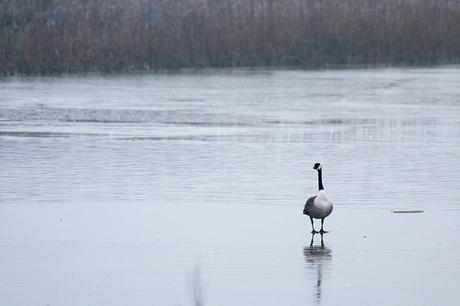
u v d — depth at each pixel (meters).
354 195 27.55
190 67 109.69
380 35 121.81
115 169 33.16
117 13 112.06
